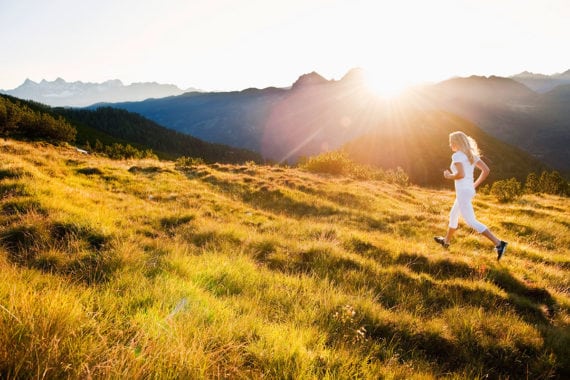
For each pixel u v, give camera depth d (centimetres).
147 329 320
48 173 1444
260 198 1769
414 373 355
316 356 335
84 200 1045
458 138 813
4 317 264
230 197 1731
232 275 573
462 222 1330
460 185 819
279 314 456
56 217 760
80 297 368
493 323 490
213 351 310
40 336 255
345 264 723
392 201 2064
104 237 710
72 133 7838
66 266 543
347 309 469
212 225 957
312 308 481
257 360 317
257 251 780
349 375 314
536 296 641
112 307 357
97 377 230
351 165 3500
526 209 1733
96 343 268
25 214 768
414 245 907
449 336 454
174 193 1530
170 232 910
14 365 225
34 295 317
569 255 1047
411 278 666
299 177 2467
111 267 529
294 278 606
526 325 493
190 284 476
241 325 371
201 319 372
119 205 1126
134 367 238
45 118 7344
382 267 722
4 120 6488
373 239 946
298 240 900
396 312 516
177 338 292
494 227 1340
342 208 1596
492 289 626
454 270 739
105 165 2019
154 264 568
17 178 1078
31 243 643
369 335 446
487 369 407
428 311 551
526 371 409
